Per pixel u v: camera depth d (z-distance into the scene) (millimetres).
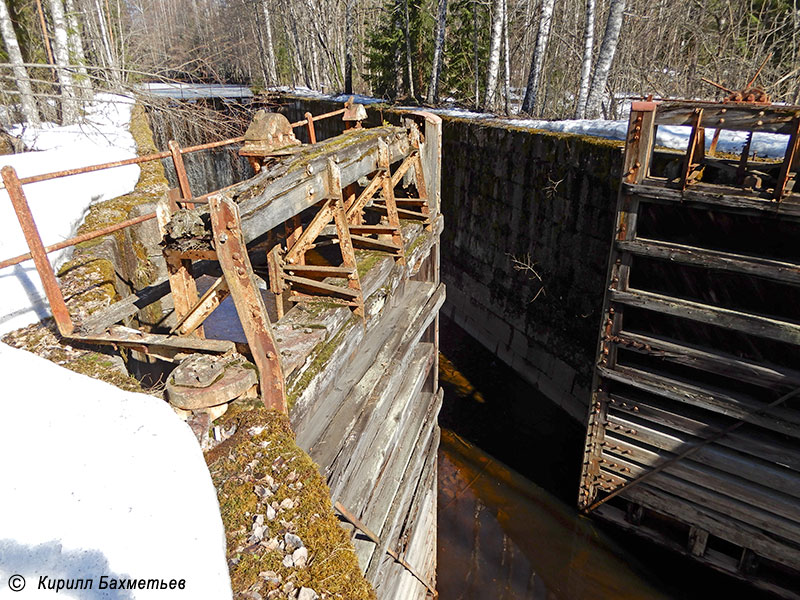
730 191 5887
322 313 3873
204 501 2291
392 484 4797
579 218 9039
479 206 12023
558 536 8367
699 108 5805
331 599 2037
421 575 6535
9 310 3971
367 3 31781
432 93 18406
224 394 2807
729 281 6508
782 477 6500
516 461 9570
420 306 5629
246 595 2016
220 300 3430
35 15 15695
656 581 7699
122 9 24797
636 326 7555
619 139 8914
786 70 12289
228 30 33594
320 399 3516
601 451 8070
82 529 2115
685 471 7277
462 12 18906
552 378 10422
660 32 15648
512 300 11312
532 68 13461
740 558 7383
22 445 2492
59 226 5500
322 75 32688
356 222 5789
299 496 2438
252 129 4078
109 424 2627
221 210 2596
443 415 10664
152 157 4109
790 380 6094
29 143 10555
